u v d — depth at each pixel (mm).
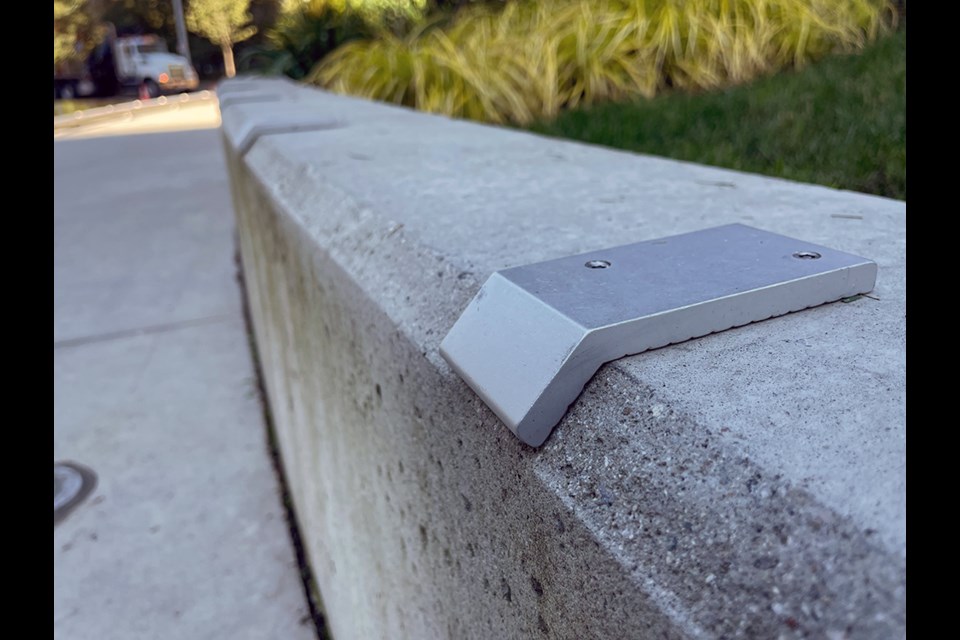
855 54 3055
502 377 593
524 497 581
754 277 643
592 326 556
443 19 5391
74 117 15523
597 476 511
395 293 893
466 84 3850
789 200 1126
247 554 2234
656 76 3469
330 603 1797
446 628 827
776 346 572
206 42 19078
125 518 2438
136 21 20125
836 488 396
